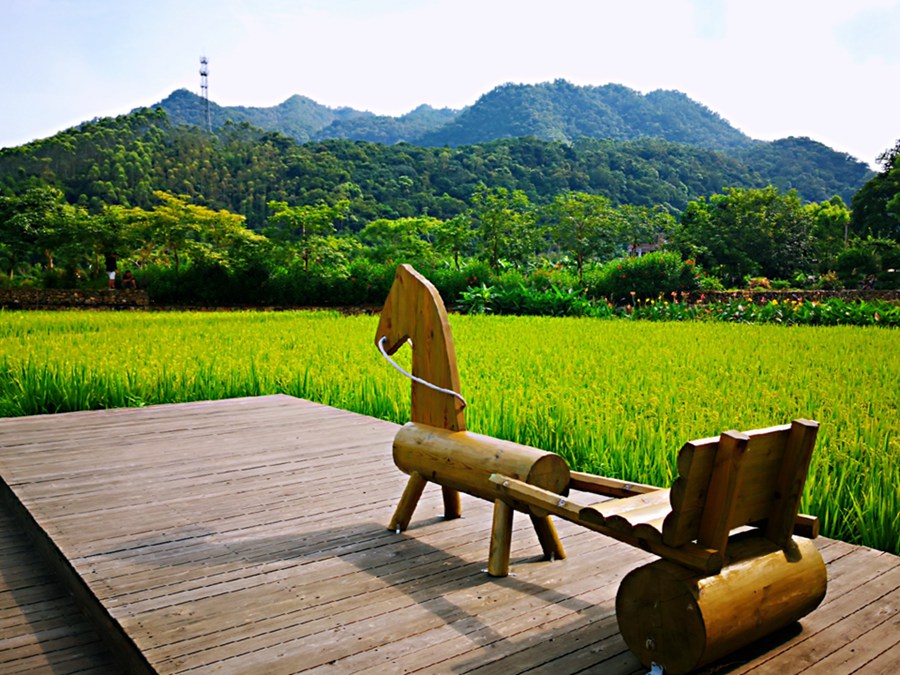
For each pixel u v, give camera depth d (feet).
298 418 23.47
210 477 16.58
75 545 12.24
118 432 21.31
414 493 12.98
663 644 7.95
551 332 48.24
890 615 9.72
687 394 23.09
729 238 175.83
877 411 20.38
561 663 8.38
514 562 11.62
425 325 12.97
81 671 9.36
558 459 11.10
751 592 8.04
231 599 10.11
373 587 10.55
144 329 52.47
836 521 14.15
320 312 78.38
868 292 93.71
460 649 8.70
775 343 41.04
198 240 144.25
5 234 119.55
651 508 9.00
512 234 105.19
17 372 29.32
